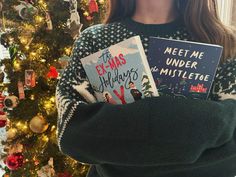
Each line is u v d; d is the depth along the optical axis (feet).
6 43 6.55
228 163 2.09
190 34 2.29
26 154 6.79
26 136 6.84
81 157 2.14
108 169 2.20
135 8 2.51
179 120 1.87
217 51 2.02
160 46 2.05
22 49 6.52
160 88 2.09
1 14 6.42
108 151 1.97
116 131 1.92
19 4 6.44
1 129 7.30
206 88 2.07
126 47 2.10
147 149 1.90
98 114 1.97
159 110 1.89
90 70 2.25
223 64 2.19
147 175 2.08
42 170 6.73
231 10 9.21
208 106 1.91
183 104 1.90
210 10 2.24
